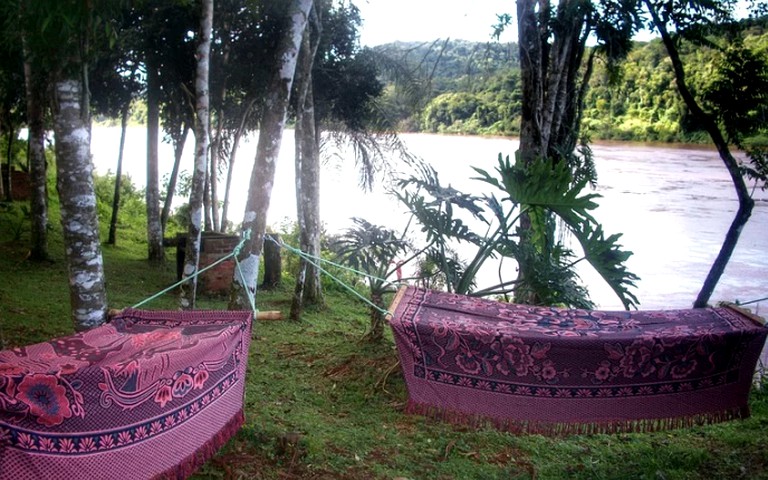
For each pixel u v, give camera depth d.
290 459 5.04
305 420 5.86
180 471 3.85
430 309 5.13
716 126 8.82
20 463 3.19
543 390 4.74
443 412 4.79
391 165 13.47
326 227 19.05
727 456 5.94
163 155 40.28
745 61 8.86
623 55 10.07
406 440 5.79
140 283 11.41
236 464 4.89
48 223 14.83
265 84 12.02
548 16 9.67
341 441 5.52
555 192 6.50
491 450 5.79
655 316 5.11
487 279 17.88
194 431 3.97
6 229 14.21
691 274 18.16
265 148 7.44
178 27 10.98
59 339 4.13
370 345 7.99
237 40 11.63
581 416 4.73
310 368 7.46
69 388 3.33
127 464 3.57
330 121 13.30
